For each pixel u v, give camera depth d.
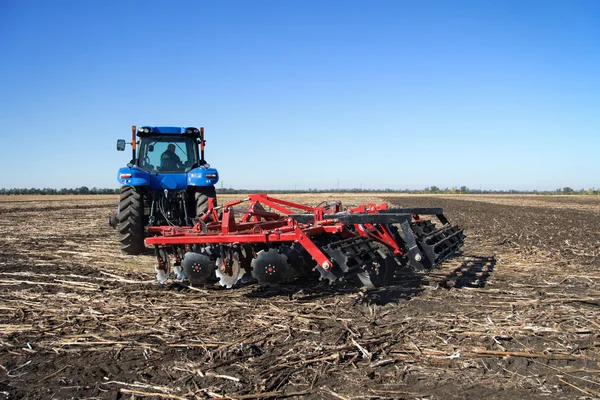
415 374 3.31
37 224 15.92
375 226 6.03
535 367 3.41
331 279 4.83
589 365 3.43
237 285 5.93
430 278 6.29
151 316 4.71
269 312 4.77
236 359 3.59
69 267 7.41
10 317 4.74
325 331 4.18
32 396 3.08
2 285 6.15
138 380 3.29
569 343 3.83
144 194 9.06
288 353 3.69
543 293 5.41
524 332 4.08
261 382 3.21
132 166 9.12
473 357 3.59
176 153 9.68
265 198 6.94
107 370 3.46
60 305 5.15
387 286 5.80
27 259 8.22
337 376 3.30
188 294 5.59
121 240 8.54
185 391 3.11
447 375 3.29
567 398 2.96
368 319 4.49
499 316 4.53
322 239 5.61
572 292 5.50
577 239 10.61
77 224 15.91
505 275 6.50
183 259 5.61
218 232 5.84
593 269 6.90
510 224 14.87
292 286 5.83
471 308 4.82
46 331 4.31
